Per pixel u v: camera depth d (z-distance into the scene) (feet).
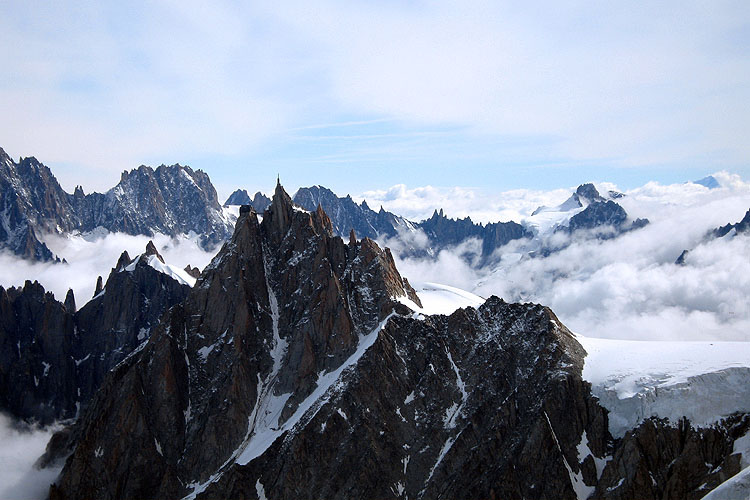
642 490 502.79
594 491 525.34
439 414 607.37
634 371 570.87
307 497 560.61
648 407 533.14
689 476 498.69
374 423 595.47
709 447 502.79
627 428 537.24
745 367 530.68
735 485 225.97
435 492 557.74
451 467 566.77
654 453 515.50
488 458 559.38
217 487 582.76
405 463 581.94
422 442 593.01
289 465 571.69
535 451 541.75
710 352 574.15
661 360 578.25
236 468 588.09
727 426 507.30
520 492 528.63
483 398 601.21
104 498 602.85
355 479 559.79
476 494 531.91
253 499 570.87
